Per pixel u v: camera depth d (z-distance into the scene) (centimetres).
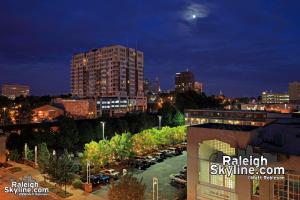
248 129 3169
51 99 19188
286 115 6950
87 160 4972
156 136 7156
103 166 5828
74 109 14738
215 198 3184
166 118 11100
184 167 5912
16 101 15462
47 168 4519
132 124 9275
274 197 2752
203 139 3297
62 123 7681
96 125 8850
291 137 3095
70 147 7388
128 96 19050
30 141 7000
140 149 6662
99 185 4878
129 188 3219
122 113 16612
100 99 16238
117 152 6038
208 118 8838
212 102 17862
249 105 16812
